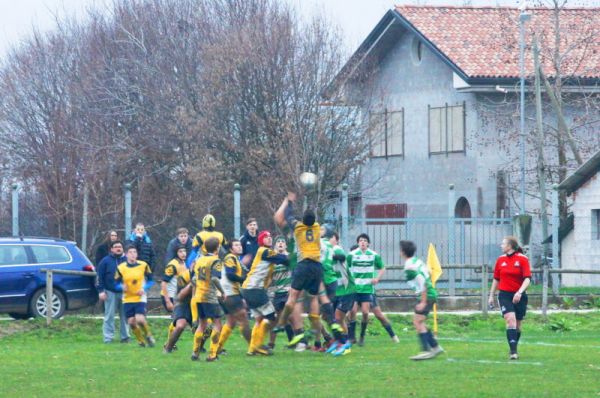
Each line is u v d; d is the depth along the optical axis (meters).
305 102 114.94
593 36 118.25
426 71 125.62
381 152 130.88
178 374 45.38
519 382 41.62
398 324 71.00
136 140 124.75
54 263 71.56
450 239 86.81
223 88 116.56
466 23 125.19
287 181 108.44
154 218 117.19
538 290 91.94
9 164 130.88
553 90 113.31
